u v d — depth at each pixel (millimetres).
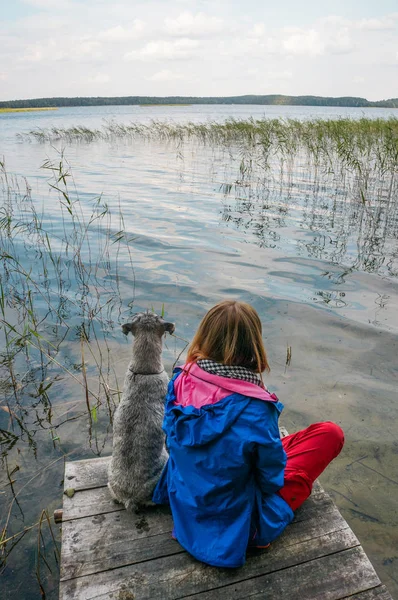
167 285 6793
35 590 2742
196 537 2330
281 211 11305
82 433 3979
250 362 2217
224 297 6395
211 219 10477
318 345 5238
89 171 17734
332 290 6656
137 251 8273
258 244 8672
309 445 2576
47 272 7246
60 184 14727
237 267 7508
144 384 2740
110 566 2385
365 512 3246
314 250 8367
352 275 7207
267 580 2320
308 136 17781
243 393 2100
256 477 2248
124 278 7047
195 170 18141
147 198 12734
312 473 2576
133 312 6016
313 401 4340
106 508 2748
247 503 2246
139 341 2818
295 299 6320
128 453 2660
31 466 3631
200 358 2248
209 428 2086
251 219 10516
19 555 2955
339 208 11641
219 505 2219
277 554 2451
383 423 4078
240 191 13883
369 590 2287
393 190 13695
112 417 4164
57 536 3086
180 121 52188
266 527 2334
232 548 2232
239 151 23703
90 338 5422
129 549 2480
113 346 5277
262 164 19422
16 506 3291
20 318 5832
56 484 3475
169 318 5844
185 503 2270
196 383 2205
